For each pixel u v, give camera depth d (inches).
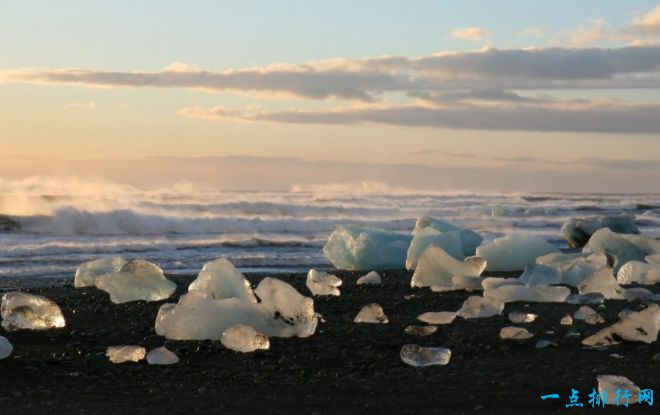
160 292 364.2
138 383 212.1
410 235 534.6
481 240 541.0
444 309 334.6
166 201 1218.0
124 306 342.3
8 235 792.9
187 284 431.2
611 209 1449.3
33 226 841.5
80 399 195.6
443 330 279.9
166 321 273.9
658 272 408.8
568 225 693.3
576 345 254.2
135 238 795.4
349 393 200.1
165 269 560.7
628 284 406.3
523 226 1088.8
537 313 313.4
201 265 582.9
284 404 190.1
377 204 1440.7
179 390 204.5
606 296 354.0
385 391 201.3
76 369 227.9
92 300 360.8
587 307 305.0
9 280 492.7
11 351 244.5
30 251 653.3
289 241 752.3
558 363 229.9
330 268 580.4
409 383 209.6
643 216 1229.7
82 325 295.9
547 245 495.8
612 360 232.7
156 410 185.3
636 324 255.3
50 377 218.7
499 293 341.7
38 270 551.5
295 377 217.2
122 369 227.8
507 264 488.4
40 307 288.0
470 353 244.5
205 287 304.7
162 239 788.6
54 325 288.2
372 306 302.7
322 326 290.7
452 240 482.9
